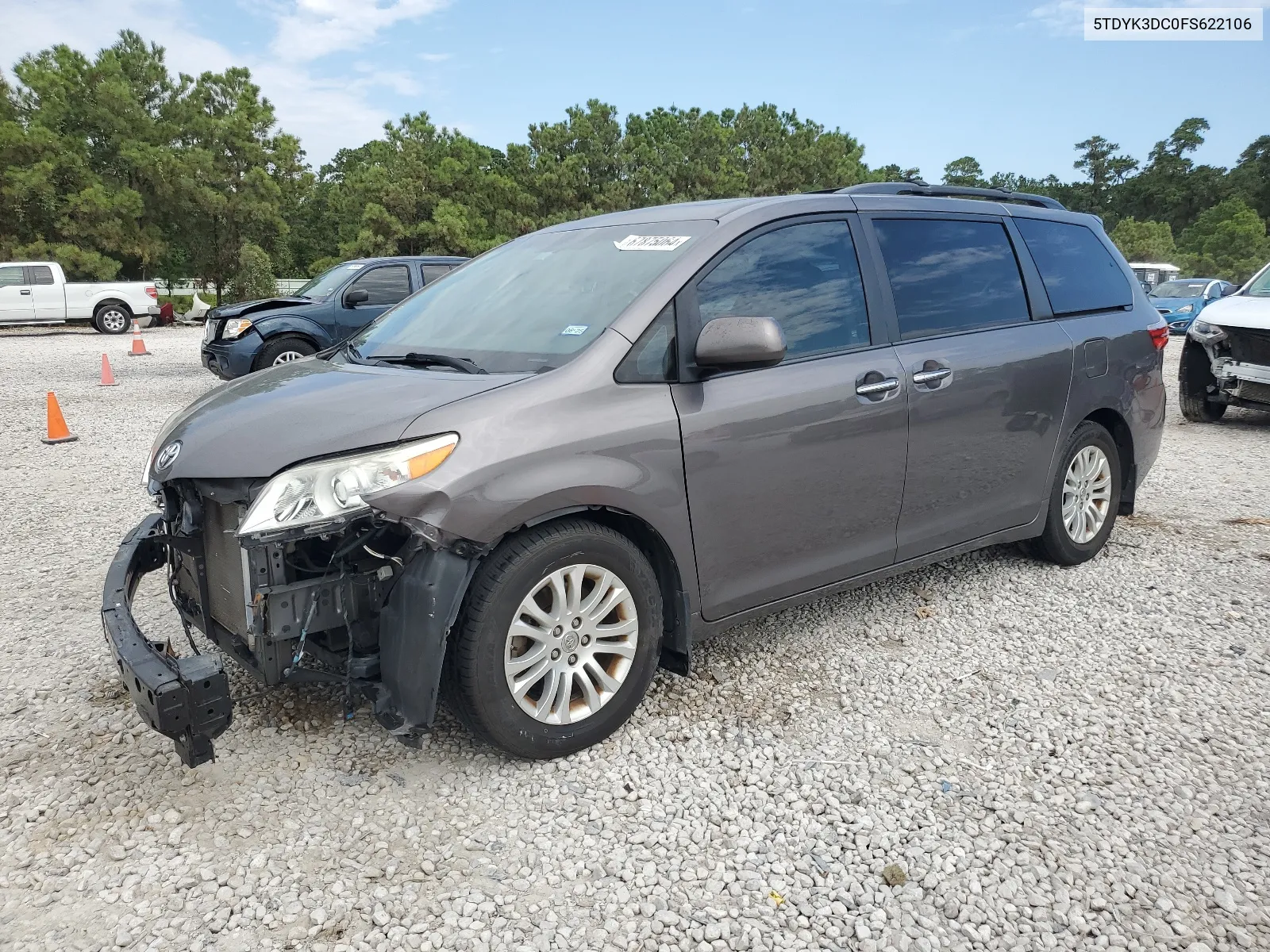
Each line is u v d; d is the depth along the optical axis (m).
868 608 4.23
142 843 2.51
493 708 2.72
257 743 3.00
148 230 34.16
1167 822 2.61
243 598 2.72
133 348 17.38
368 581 2.67
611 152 39.69
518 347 3.12
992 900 2.30
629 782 2.81
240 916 2.23
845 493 3.48
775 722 3.18
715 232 3.27
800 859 2.46
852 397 3.42
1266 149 107.81
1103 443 4.71
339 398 2.84
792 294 3.40
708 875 2.40
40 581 4.67
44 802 2.69
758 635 3.93
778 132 47.16
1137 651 3.75
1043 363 4.19
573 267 3.50
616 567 2.92
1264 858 2.44
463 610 2.68
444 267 11.52
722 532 3.15
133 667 2.42
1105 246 4.94
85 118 33.28
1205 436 8.69
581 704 2.96
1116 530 5.46
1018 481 4.23
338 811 2.66
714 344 2.89
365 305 10.91
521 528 2.75
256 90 37.25
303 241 62.22
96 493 6.54
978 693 3.40
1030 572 4.69
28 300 22.03
